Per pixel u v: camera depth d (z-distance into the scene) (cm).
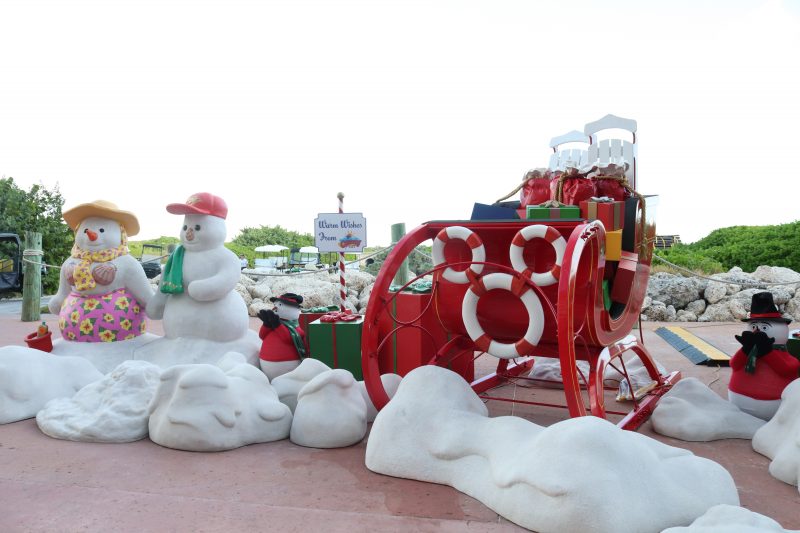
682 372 640
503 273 395
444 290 439
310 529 285
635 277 461
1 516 296
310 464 376
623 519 267
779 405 425
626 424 433
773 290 1045
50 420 434
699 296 1099
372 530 285
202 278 563
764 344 434
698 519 265
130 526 287
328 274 1308
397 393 386
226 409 401
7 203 1914
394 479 352
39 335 550
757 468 371
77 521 292
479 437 343
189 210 562
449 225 435
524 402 466
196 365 416
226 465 373
